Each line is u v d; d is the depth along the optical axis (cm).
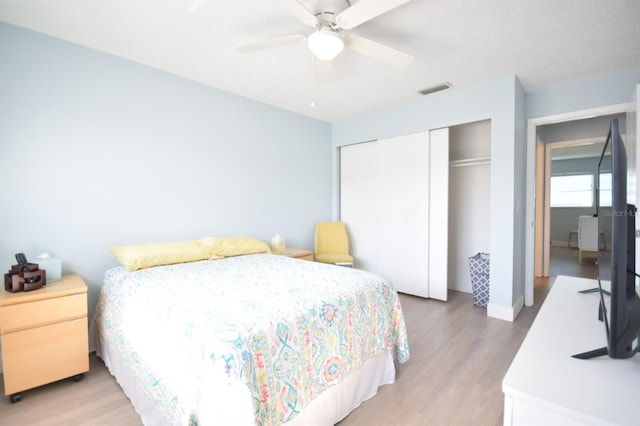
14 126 212
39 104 221
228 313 142
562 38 225
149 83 273
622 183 87
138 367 166
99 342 230
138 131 269
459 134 406
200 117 308
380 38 225
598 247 137
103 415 168
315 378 148
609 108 288
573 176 801
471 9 191
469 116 321
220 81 305
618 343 86
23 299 178
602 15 197
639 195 218
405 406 175
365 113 411
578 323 119
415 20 203
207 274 217
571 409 70
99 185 249
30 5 190
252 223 358
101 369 217
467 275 404
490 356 230
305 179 420
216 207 324
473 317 311
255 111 357
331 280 199
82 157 240
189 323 137
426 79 300
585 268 528
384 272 410
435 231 362
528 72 285
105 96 250
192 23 209
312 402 146
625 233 86
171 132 289
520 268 331
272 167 377
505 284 303
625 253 86
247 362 117
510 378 82
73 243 237
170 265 247
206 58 259
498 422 161
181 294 171
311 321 150
